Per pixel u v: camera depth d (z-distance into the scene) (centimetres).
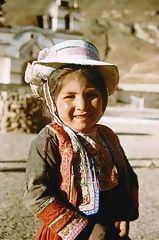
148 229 402
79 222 142
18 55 2658
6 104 1291
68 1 2886
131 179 171
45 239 150
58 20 2848
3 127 1291
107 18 5275
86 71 146
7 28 2692
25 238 360
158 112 2761
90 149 152
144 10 5344
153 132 1523
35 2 4956
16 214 434
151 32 5134
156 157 901
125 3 5416
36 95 164
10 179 624
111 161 157
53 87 149
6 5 4891
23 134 1255
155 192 571
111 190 153
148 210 472
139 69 4481
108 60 4897
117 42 5053
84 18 5262
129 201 163
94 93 147
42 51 162
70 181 146
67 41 154
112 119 2055
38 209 142
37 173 144
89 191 147
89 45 155
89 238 144
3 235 365
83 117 146
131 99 3338
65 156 146
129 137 1338
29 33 2675
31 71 156
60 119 151
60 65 150
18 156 848
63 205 143
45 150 146
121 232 155
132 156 907
